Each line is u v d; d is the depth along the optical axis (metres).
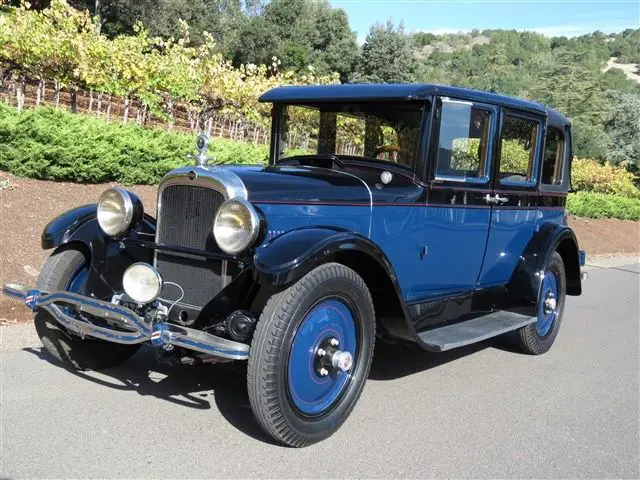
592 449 3.78
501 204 5.05
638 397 4.78
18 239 6.86
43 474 2.99
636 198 25.48
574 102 37.03
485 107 4.68
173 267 3.76
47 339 4.12
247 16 45.81
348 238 3.49
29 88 19.41
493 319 5.13
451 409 4.25
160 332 3.20
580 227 17.31
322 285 3.37
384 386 4.61
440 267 4.62
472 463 3.47
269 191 3.59
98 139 9.12
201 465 3.20
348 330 3.70
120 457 3.21
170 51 13.66
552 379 5.09
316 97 4.65
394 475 3.26
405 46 38.47
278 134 5.07
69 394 3.94
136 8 33.97
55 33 11.82
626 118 36.16
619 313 8.05
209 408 3.90
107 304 3.44
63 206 8.09
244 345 3.23
